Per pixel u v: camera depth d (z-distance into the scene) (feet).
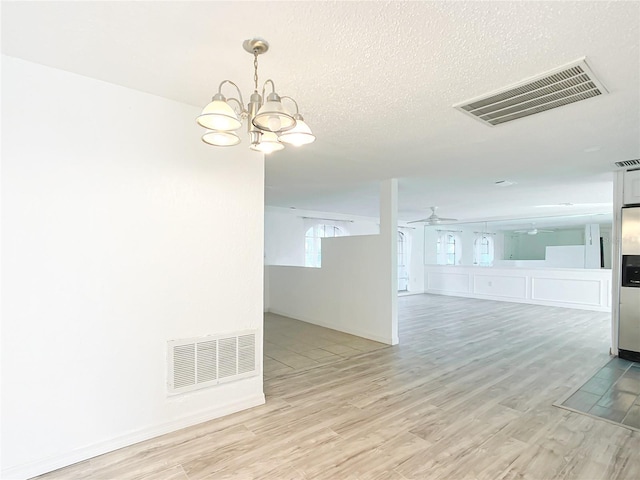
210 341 8.25
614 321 13.70
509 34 5.20
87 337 6.75
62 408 6.48
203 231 8.17
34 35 5.38
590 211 25.77
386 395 9.75
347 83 6.77
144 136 7.41
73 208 6.64
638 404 9.18
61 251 6.51
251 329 8.93
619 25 4.94
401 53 5.73
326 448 7.11
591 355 13.62
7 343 6.03
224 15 4.83
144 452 6.91
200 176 8.15
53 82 6.45
